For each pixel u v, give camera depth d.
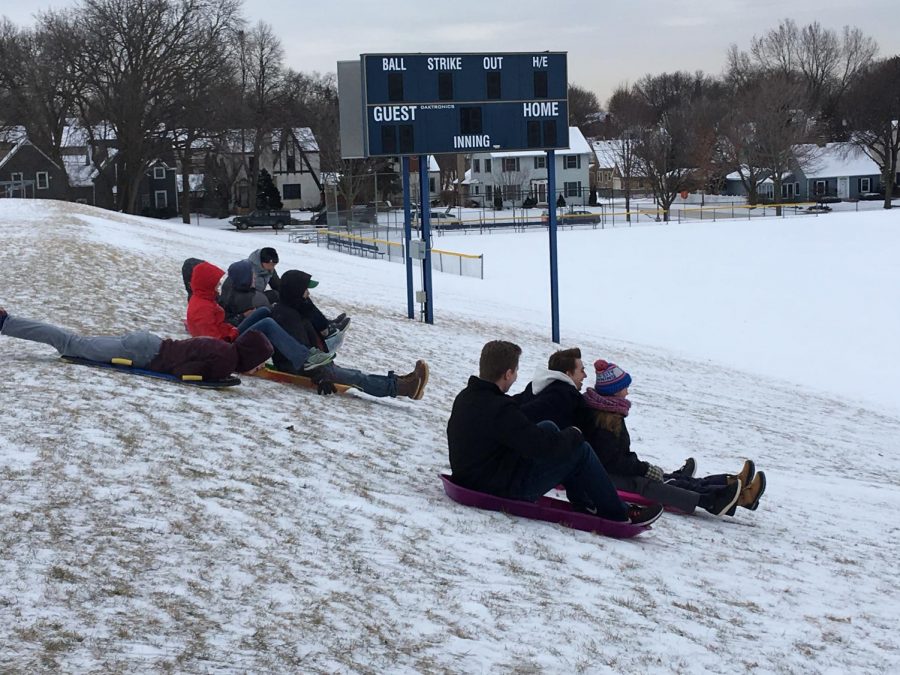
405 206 23.34
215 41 71.19
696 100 134.50
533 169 104.56
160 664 4.04
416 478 7.98
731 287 39.59
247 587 5.00
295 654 4.31
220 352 9.63
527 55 21.70
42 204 40.69
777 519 9.09
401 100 21.12
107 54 67.81
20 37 74.31
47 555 5.01
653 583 6.18
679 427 14.20
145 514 5.84
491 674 4.41
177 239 37.09
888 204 95.69
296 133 104.94
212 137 72.94
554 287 23.22
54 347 9.72
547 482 7.14
